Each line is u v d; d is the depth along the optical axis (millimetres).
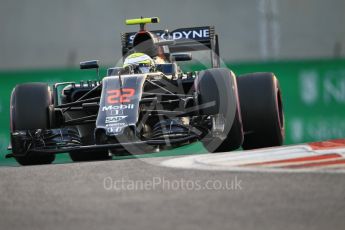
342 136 43781
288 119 44125
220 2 57562
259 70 45125
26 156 28078
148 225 13648
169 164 22125
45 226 13961
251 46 56438
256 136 28781
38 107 27953
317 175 18672
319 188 16969
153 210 15023
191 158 23578
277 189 17000
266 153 23344
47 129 28016
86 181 19141
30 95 28172
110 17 57594
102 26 57344
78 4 57625
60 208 15633
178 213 14672
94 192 17375
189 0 58031
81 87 30734
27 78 45375
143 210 15055
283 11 56375
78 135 28766
